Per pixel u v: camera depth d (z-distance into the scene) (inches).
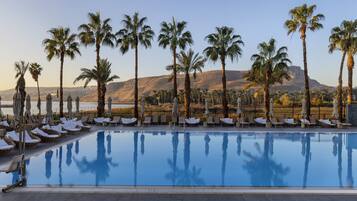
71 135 738.8
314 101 1811.0
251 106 1761.8
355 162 484.7
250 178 384.8
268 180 374.9
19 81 1167.6
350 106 974.4
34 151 522.0
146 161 488.4
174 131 810.8
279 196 260.4
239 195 262.2
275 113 1353.3
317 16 1035.3
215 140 695.1
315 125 936.3
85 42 1120.2
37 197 253.6
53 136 612.1
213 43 1087.6
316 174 407.5
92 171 418.3
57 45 1205.1
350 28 1044.5
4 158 449.4
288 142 673.0
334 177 391.2
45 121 847.1
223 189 279.6
